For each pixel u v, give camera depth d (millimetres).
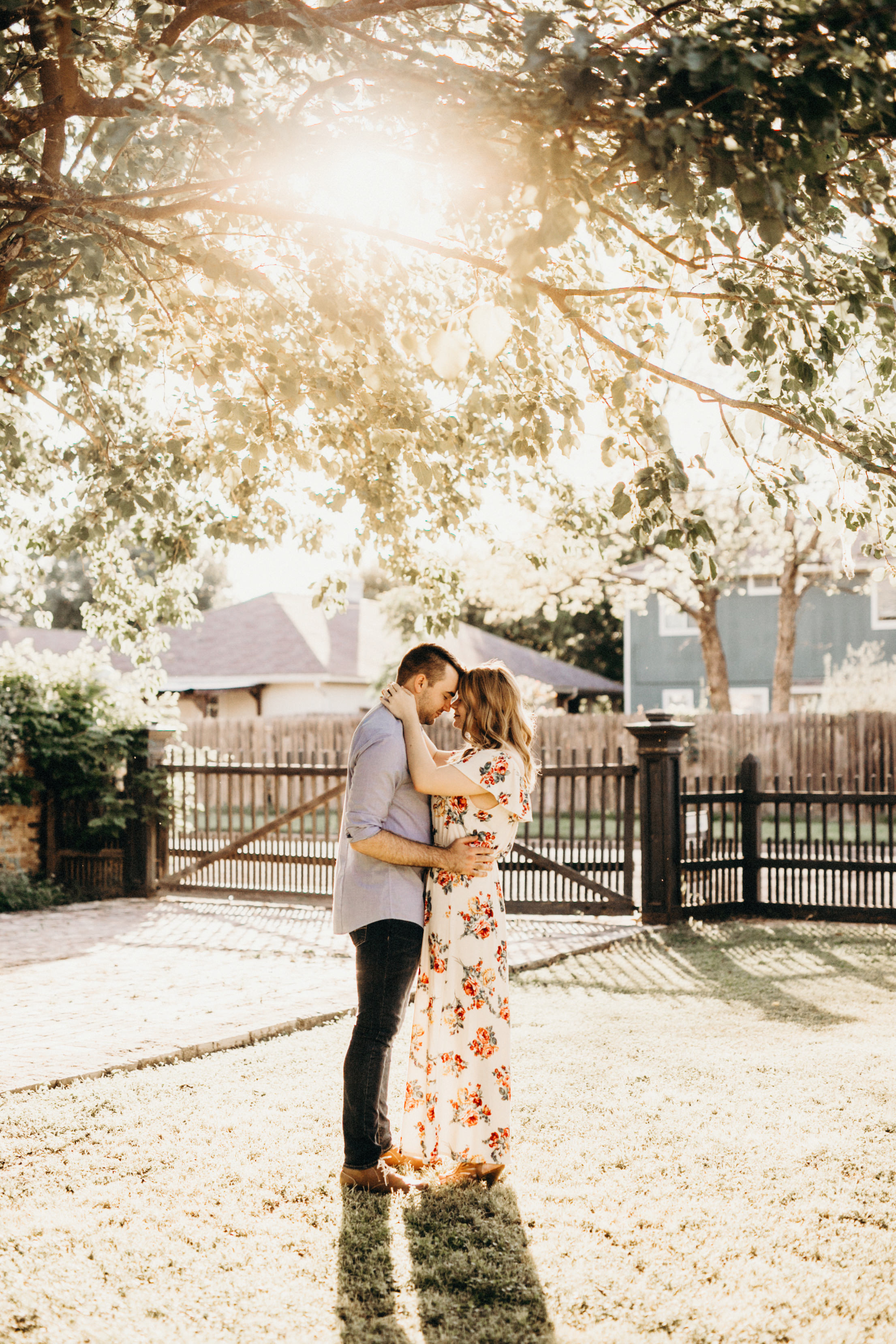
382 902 3674
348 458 4973
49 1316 2744
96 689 11758
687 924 9539
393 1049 5293
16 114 3410
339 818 15445
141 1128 4156
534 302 2848
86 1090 4625
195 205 3605
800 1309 2791
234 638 31469
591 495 5566
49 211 3576
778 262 3686
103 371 5395
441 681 3854
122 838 11703
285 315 4191
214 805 21203
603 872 10273
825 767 19953
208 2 3232
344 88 3225
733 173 2727
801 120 2781
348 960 7977
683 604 24141
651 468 3418
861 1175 3691
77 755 11336
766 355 3641
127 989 6863
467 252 4395
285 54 3504
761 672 28234
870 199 3156
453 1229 3289
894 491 3750
